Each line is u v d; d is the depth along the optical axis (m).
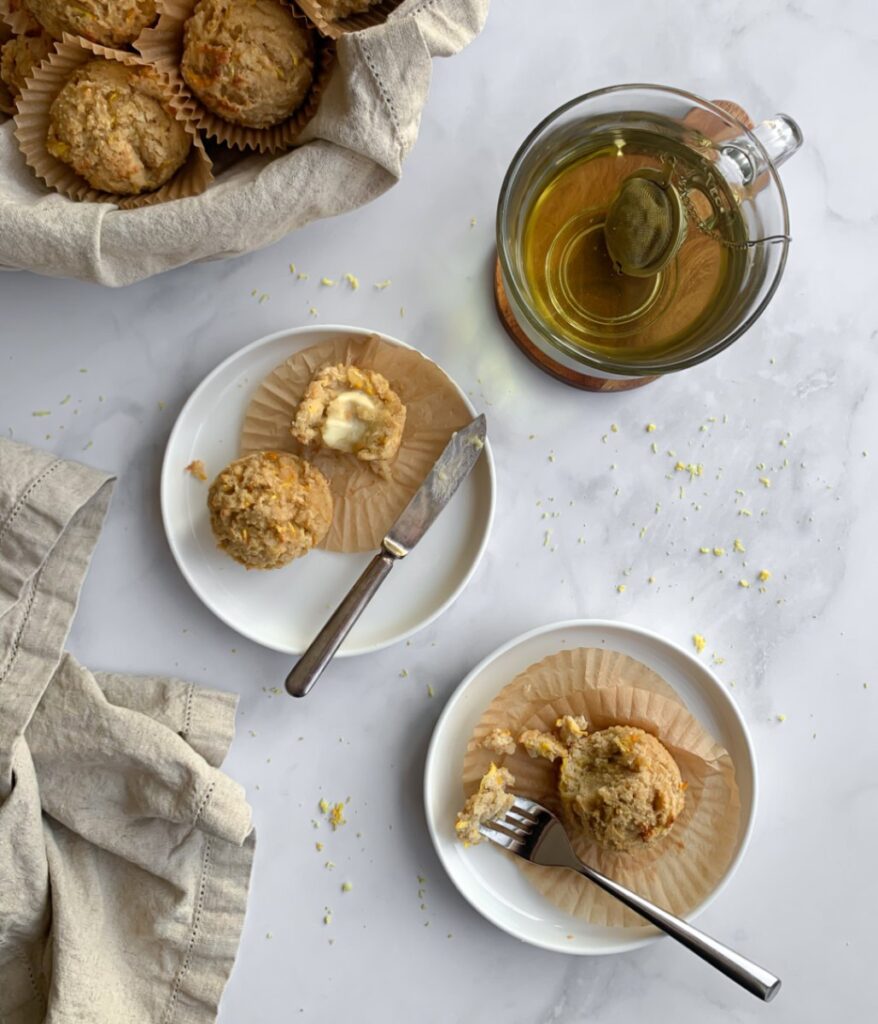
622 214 0.61
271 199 0.60
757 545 0.70
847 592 0.70
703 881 0.66
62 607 0.65
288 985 0.67
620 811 0.64
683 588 0.69
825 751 0.70
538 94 0.67
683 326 0.63
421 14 0.59
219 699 0.66
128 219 0.59
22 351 0.66
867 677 0.70
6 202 0.59
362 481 0.66
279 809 0.67
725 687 0.67
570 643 0.67
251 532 0.63
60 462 0.64
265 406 0.66
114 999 0.65
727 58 0.69
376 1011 0.68
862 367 0.70
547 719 0.67
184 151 0.61
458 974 0.68
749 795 0.66
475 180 0.67
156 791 0.64
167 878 0.65
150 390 0.67
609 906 0.67
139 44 0.59
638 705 0.66
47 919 0.65
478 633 0.68
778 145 0.61
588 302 0.64
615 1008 0.69
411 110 0.59
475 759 0.66
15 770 0.63
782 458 0.70
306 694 0.67
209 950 0.66
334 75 0.59
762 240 0.61
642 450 0.69
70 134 0.59
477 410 0.68
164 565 0.67
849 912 0.70
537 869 0.67
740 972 0.61
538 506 0.68
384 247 0.67
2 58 0.61
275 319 0.67
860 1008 0.70
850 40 0.69
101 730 0.64
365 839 0.68
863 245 0.70
